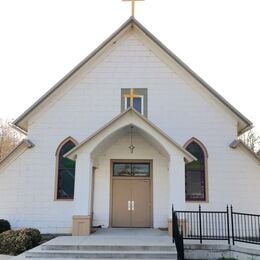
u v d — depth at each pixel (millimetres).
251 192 15469
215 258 11688
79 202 13773
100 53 16969
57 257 10820
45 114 16406
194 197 15570
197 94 16531
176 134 16188
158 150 15984
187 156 13992
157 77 16734
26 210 15516
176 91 16578
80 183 13875
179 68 16750
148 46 17062
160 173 16078
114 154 16250
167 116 16359
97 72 16844
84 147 14070
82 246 11219
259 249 11133
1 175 15828
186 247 11820
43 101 16453
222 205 15367
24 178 15789
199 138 16125
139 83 16703
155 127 13945
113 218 15859
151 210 15836
